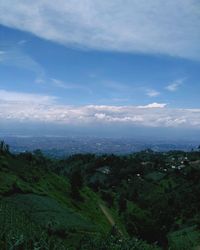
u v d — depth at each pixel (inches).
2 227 2906.0
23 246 2662.4
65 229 3801.7
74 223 4160.9
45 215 4148.6
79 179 7012.8
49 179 6481.3
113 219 6028.5
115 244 3624.5
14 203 4318.4
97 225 4608.8
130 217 5782.5
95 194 7504.9
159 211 7372.1
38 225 3624.5
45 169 7214.6
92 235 3821.4
